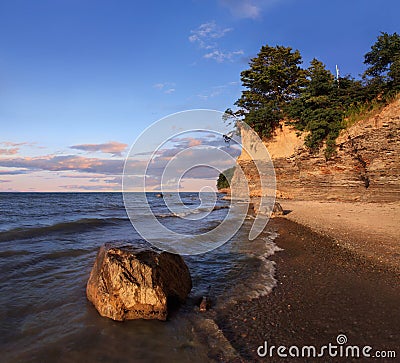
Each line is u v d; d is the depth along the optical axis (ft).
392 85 70.85
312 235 36.58
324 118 81.00
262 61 118.11
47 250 29.40
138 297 14.62
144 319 14.61
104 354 11.76
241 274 22.41
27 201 131.54
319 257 26.35
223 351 11.92
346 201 73.92
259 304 16.57
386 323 13.89
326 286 19.07
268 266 24.29
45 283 19.79
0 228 43.78
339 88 85.71
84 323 14.16
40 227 44.93
